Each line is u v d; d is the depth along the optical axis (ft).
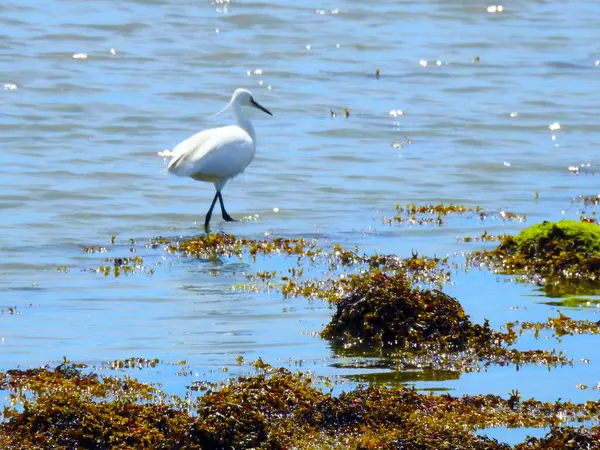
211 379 34.58
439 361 36.76
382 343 38.45
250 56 104.78
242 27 113.60
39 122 82.38
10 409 31.48
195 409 31.73
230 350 37.81
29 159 72.43
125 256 52.49
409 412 31.24
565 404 32.22
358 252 52.85
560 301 44.11
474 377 35.19
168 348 37.99
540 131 83.51
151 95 91.30
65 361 35.53
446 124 84.89
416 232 57.00
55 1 118.01
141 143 78.07
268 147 77.25
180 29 111.75
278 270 49.42
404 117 86.74
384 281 40.01
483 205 63.16
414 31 115.75
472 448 28.63
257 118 86.28
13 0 117.39
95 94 90.58
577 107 90.68
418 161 74.28
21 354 37.22
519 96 94.43
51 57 100.73
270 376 34.78
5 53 100.94
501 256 50.85
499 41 113.60
